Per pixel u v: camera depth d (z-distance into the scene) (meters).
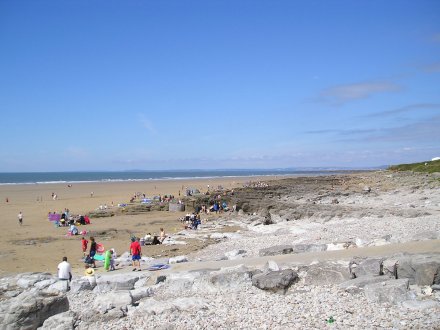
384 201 57.97
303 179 125.38
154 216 57.22
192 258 28.95
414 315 11.52
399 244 19.94
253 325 12.21
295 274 16.22
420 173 93.50
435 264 13.73
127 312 14.68
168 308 14.29
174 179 192.88
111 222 51.91
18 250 34.97
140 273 20.84
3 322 13.14
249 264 19.78
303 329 11.47
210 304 14.80
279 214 49.84
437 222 30.39
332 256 18.59
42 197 87.88
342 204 57.97
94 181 171.25
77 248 35.78
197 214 53.72
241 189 82.50
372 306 12.71
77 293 19.08
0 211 64.00
